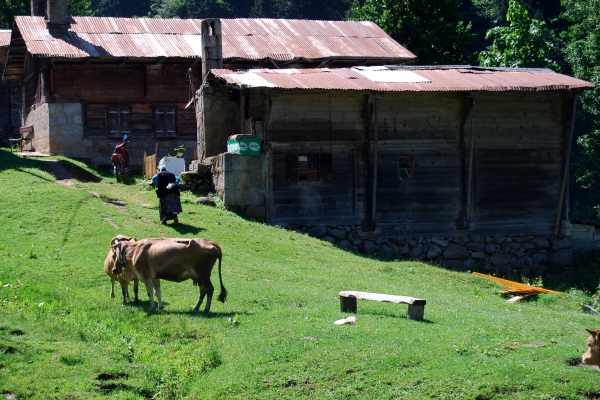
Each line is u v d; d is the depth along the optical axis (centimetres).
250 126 2545
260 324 1364
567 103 2706
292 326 1340
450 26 4238
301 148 2527
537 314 1717
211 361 1223
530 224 2703
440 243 2617
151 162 2923
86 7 6028
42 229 2078
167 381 1169
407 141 2603
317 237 2520
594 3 3888
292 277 1847
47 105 3306
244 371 1167
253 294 1600
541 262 2694
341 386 1121
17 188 2452
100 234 2067
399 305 1609
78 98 3353
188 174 2673
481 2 6369
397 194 2598
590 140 4022
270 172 2511
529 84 2591
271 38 3578
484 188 2669
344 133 2558
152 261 1420
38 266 1744
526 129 2697
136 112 3438
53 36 3356
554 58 5459
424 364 1170
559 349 1242
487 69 2858
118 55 3262
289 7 7112
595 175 4097
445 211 2634
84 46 3303
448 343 1259
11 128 4244
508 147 2681
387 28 4288
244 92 2705
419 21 4334
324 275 1936
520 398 1079
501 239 2667
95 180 2955
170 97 3475
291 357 1197
